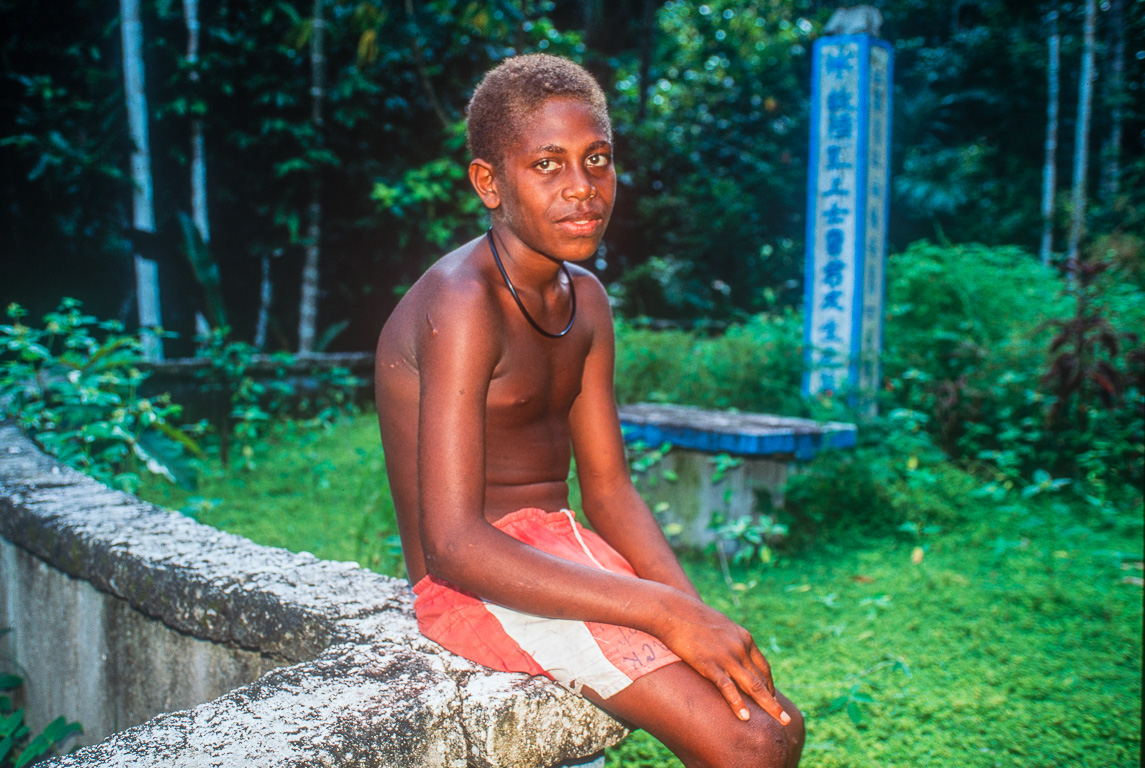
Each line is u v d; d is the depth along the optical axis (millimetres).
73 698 2219
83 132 8523
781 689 2664
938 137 18828
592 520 1739
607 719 1414
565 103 1374
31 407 4082
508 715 1296
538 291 1521
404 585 1782
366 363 7836
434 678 1349
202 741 1138
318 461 5484
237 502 4609
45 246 9328
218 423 6566
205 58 8141
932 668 2820
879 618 3248
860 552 4066
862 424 5266
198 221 8484
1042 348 5871
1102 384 5148
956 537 4246
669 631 1274
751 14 16906
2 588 2521
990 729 2428
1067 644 3025
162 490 4656
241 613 1705
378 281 10266
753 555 4008
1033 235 15375
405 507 1578
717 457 4066
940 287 7082
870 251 6043
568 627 1355
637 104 14109
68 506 2328
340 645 1475
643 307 13359
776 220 15766
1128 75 16734
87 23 8773
